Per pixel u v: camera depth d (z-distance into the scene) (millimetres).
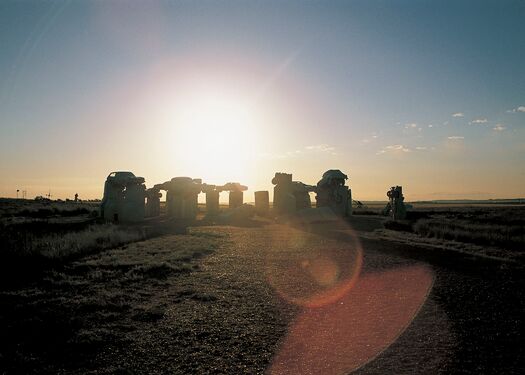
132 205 33000
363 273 13234
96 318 8500
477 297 10133
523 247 19250
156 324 8227
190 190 37500
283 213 38969
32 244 15664
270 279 12320
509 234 23719
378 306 9461
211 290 10898
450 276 12664
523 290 10836
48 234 20266
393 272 13367
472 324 8133
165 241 20406
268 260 15664
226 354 6797
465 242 21594
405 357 6578
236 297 10266
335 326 8125
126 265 13852
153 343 7262
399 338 7422
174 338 7488
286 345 7168
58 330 7824
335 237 23688
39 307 9148
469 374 5957
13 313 8742
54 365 6434
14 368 6312
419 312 8930
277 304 9656
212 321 8414
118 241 19312
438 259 15898
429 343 7160
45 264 13617
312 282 11930
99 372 6188
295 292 10781
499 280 12086
